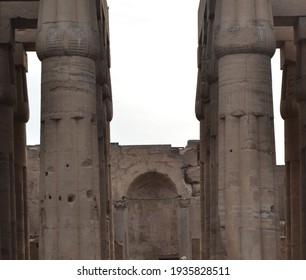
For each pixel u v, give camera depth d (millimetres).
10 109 59406
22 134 65562
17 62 65188
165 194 97625
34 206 93375
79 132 47125
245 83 46906
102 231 59469
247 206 46281
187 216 94938
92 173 47312
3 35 58406
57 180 46812
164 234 97625
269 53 47469
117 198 95188
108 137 71000
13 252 59281
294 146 64375
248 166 46375
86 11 47969
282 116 65188
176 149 96062
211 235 56906
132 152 95812
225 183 46906
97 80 58844
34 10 58281
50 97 47312
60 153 46844
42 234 46969
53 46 47219
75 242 46438
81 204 46719
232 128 46844
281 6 56906
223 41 47250
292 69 64250
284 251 80125
